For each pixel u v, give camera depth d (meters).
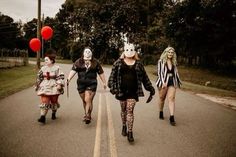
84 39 56.22
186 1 35.62
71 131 7.48
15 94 13.43
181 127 8.27
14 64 34.31
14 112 9.52
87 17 57.44
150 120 9.02
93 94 7.97
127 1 57.84
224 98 15.27
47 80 8.13
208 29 36.00
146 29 57.41
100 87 17.38
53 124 8.13
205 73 35.19
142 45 54.31
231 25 33.88
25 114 9.26
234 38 34.38
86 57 7.90
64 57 81.06
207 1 30.31
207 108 11.45
